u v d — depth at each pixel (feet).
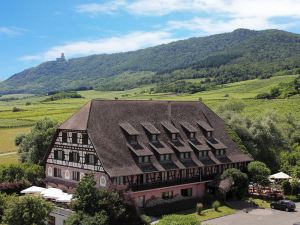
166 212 204.74
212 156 239.30
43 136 265.75
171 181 215.10
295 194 247.29
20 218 158.71
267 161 285.84
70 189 212.23
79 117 213.46
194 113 256.32
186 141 233.96
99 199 164.25
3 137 396.57
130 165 201.16
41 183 233.76
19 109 577.02
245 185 234.17
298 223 180.86
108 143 203.51
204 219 197.26
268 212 214.28
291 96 522.88
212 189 234.79
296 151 318.65
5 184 218.79
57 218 183.93
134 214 169.27
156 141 221.05
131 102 231.09
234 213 211.00
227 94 621.31
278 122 368.48
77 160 211.20
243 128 285.64
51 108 580.30
